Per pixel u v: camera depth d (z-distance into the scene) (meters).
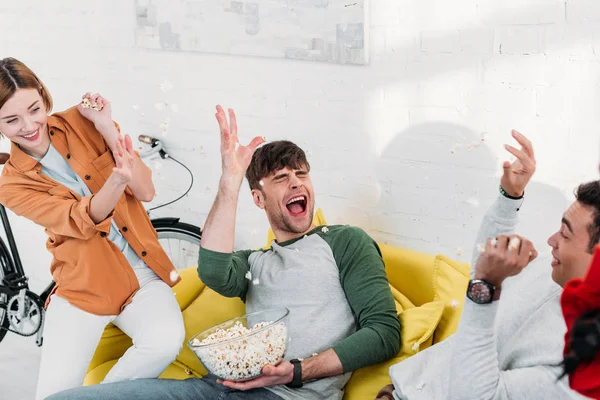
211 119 3.11
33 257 3.94
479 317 1.47
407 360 1.80
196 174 3.24
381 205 2.63
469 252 2.43
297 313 2.18
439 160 2.43
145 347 2.27
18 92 2.16
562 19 2.07
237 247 3.16
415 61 2.41
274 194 2.32
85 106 2.30
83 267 2.29
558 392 1.43
